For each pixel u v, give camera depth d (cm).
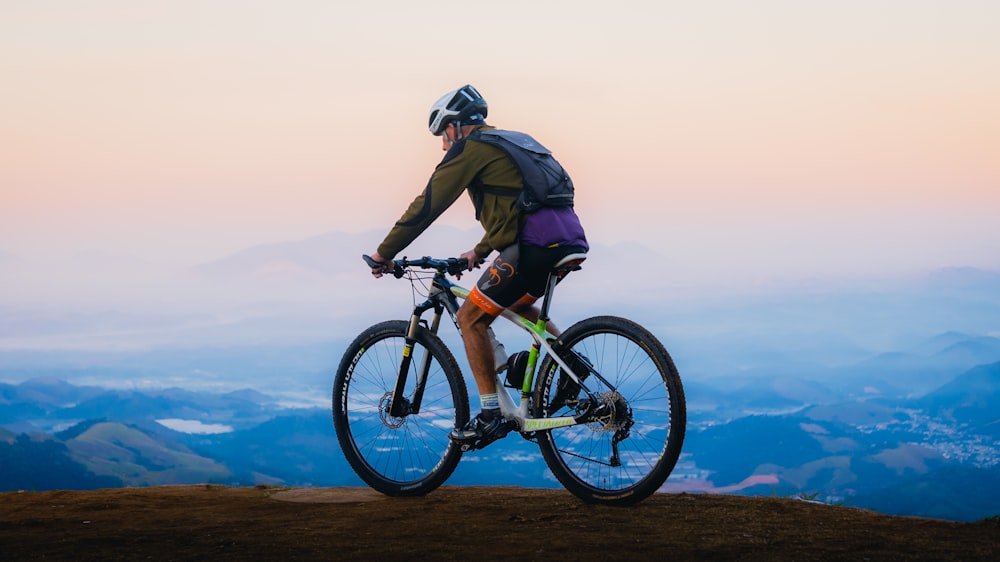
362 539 326
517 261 401
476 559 292
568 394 400
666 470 369
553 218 399
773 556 288
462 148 407
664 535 322
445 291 439
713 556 290
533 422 406
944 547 296
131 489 467
